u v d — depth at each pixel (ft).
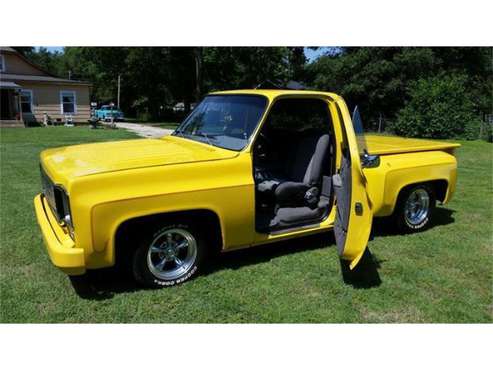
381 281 14.17
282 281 13.98
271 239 14.79
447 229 19.74
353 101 102.73
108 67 142.92
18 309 12.05
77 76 193.57
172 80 133.49
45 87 98.58
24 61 102.12
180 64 130.82
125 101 161.38
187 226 13.30
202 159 13.28
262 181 16.37
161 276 13.32
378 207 17.35
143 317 11.87
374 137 22.88
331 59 111.34
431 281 14.28
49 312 11.96
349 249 12.76
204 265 15.06
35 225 18.78
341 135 15.96
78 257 11.46
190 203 12.75
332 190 16.22
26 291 13.00
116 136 67.31
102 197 11.59
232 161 13.51
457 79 82.58
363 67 100.07
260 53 111.96
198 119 16.96
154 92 140.46
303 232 15.49
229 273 14.47
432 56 94.38
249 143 13.96
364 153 15.56
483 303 12.99
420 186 18.54
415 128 79.46
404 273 14.79
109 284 13.55
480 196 26.50
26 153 41.75
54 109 100.63
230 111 15.60
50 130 78.64
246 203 13.75
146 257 12.88
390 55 99.09
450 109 76.95
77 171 11.97
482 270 15.20
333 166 16.22
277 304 12.62
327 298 13.02
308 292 13.34
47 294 12.88
